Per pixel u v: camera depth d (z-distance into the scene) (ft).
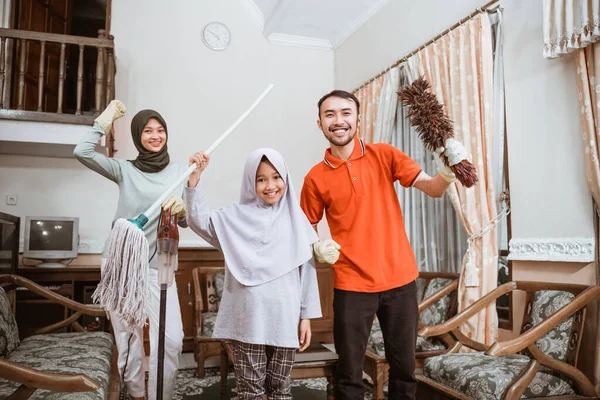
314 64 17.46
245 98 16.49
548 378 6.23
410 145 12.85
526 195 8.70
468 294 8.95
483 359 6.82
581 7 7.18
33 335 8.61
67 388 4.20
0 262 8.73
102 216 14.51
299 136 16.99
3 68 12.02
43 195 14.12
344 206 6.48
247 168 5.99
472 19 10.25
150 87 15.53
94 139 6.77
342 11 15.51
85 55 18.38
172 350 6.86
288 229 6.03
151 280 6.75
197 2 16.29
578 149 7.70
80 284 12.45
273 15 15.55
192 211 5.62
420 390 7.18
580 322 6.42
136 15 15.65
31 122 12.12
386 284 6.18
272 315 5.66
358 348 6.23
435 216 11.84
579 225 7.65
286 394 5.86
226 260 5.74
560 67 8.07
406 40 13.09
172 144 15.61
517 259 8.71
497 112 9.78
